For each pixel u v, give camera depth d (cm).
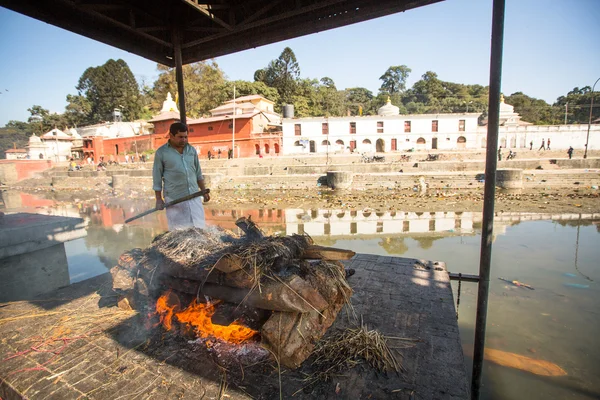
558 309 579
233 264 243
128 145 4903
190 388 230
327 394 223
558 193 2075
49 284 523
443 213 1588
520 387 384
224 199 2325
